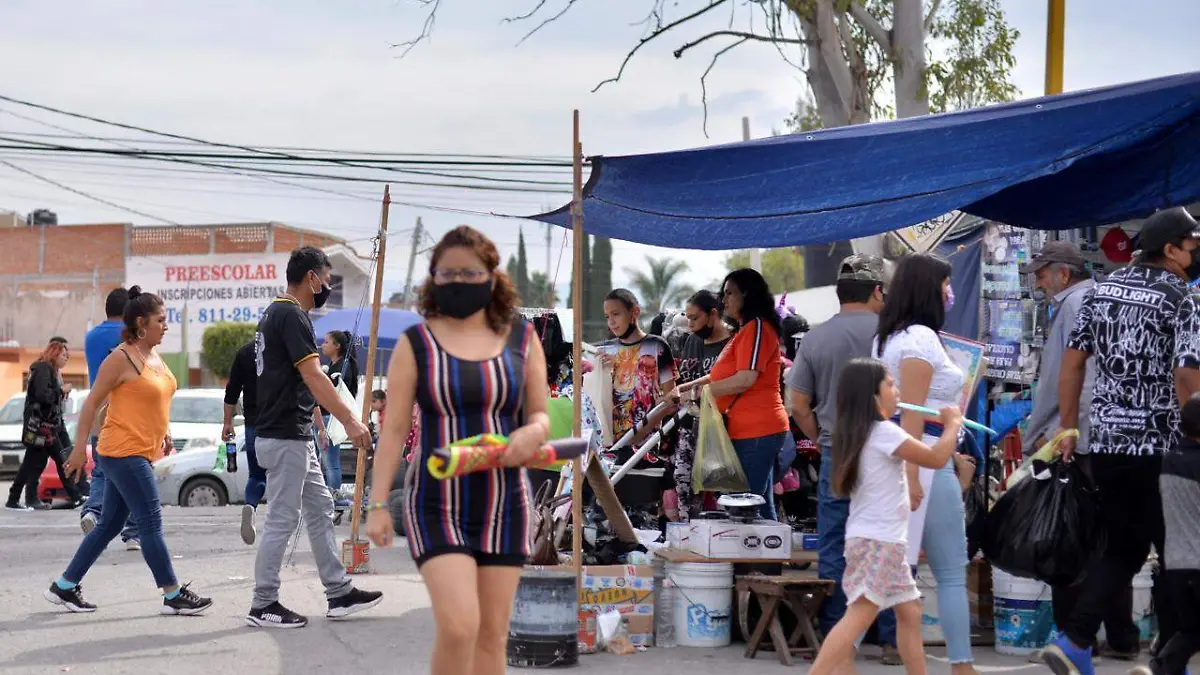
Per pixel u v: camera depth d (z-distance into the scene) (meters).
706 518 7.55
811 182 7.48
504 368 4.52
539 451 4.35
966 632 5.80
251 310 55.22
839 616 6.89
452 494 4.39
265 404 7.61
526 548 4.54
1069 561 5.86
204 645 7.09
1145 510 5.88
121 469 7.80
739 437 7.87
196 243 55.75
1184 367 5.68
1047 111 6.79
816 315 24.06
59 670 6.46
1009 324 9.57
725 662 6.79
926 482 5.75
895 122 7.18
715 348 9.51
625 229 8.87
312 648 7.02
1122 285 5.98
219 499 17.36
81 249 56.38
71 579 8.09
